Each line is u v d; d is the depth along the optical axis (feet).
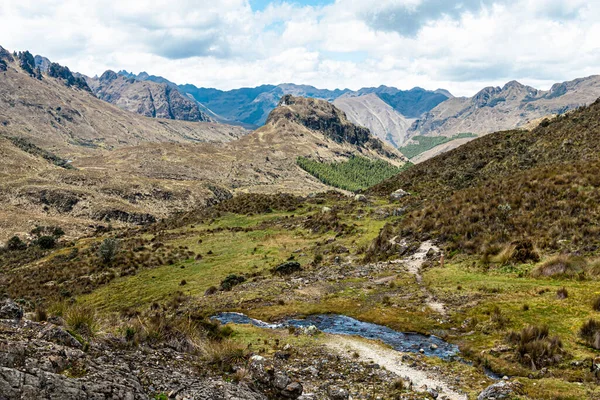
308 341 58.18
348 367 47.70
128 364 31.53
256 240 191.21
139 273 159.84
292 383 36.58
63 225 475.72
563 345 47.55
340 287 94.48
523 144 225.76
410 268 101.76
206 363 38.93
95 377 25.12
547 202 105.19
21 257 260.21
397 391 40.57
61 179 653.30
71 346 30.40
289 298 89.35
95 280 156.66
